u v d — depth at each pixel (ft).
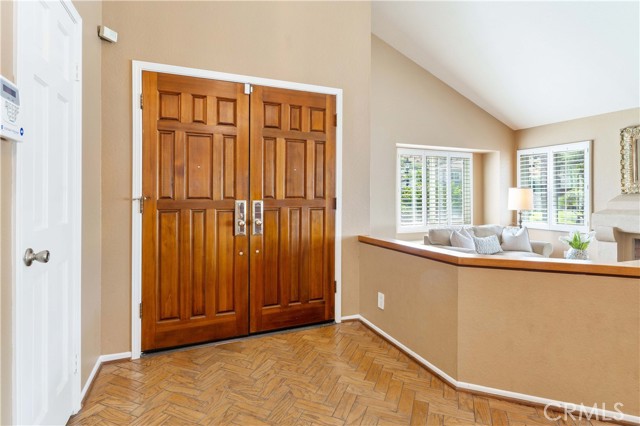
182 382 7.10
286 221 9.86
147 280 8.27
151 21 8.27
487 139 20.01
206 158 8.85
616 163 16.20
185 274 8.68
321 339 9.34
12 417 3.83
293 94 9.91
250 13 9.36
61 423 5.41
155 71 8.29
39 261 4.23
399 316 8.74
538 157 19.52
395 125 17.52
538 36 13.71
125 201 8.05
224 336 9.14
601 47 13.03
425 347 7.77
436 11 14.46
